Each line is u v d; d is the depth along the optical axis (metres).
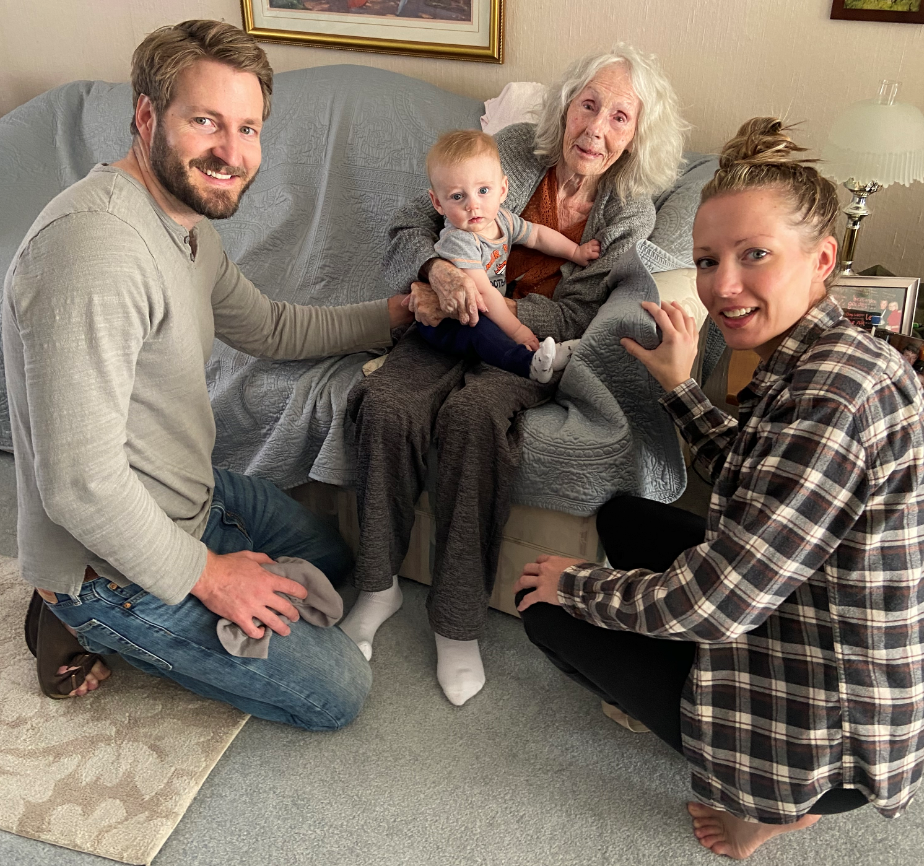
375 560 1.65
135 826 1.35
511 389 1.62
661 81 1.76
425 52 2.56
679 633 1.11
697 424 1.43
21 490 1.26
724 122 2.33
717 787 1.16
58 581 1.28
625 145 1.77
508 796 1.43
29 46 3.14
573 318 1.82
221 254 1.56
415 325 1.87
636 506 1.52
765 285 1.04
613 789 1.44
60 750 1.48
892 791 1.08
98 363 1.11
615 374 1.60
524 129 1.92
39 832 1.34
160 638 1.35
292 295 2.19
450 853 1.33
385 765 1.48
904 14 2.01
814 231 1.03
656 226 1.91
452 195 1.72
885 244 2.33
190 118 1.15
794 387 1.00
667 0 2.24
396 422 1.56
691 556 1.09
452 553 1.59
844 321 1.06
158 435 1.31
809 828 1.37
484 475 1.55
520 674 1.69
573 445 1.55
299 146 2.41
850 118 1.85
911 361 1.79
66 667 1.56
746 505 1.01
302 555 1.77
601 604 1.21
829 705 1.05
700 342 1.92
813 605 1.06
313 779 1.46
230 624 1.36
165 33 1.16
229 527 1.56
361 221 2.32
